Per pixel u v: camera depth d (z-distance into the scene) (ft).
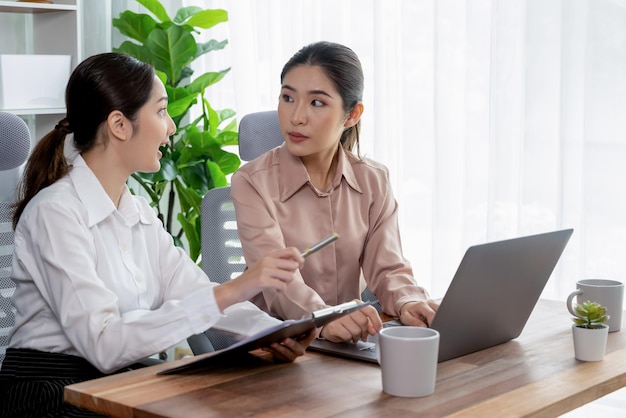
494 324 5.25
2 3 11.41
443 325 4.89
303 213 6.75
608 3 8.77
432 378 4.34
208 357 4.72
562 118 9.04
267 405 4.15
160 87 6.16
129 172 6.19
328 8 11.02
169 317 5.16
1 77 11.05
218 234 7.66
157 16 12.48
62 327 5.45
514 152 9.53
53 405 5.49
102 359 5.26
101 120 5.97
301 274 6.74
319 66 6.29
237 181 6.68
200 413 4.02
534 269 5.30
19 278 5.89
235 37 12.30
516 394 4.38
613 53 8.80
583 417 9.28
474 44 9.72
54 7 11.82
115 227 6.09
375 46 10.45
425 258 10.49
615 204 8.93
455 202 10.03
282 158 6.79
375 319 5.40
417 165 10.43
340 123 6.49
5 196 6.93
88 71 5.95
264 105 12.05
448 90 9.95
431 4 10.19
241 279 5.08
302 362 4.99
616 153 8.88
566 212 9.14
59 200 5.74
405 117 10.43
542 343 5.47
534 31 9.21
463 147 9.96
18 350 5.86
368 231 6.96
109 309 5.42
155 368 4.80
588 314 5.08
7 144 6.21
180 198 12.52
